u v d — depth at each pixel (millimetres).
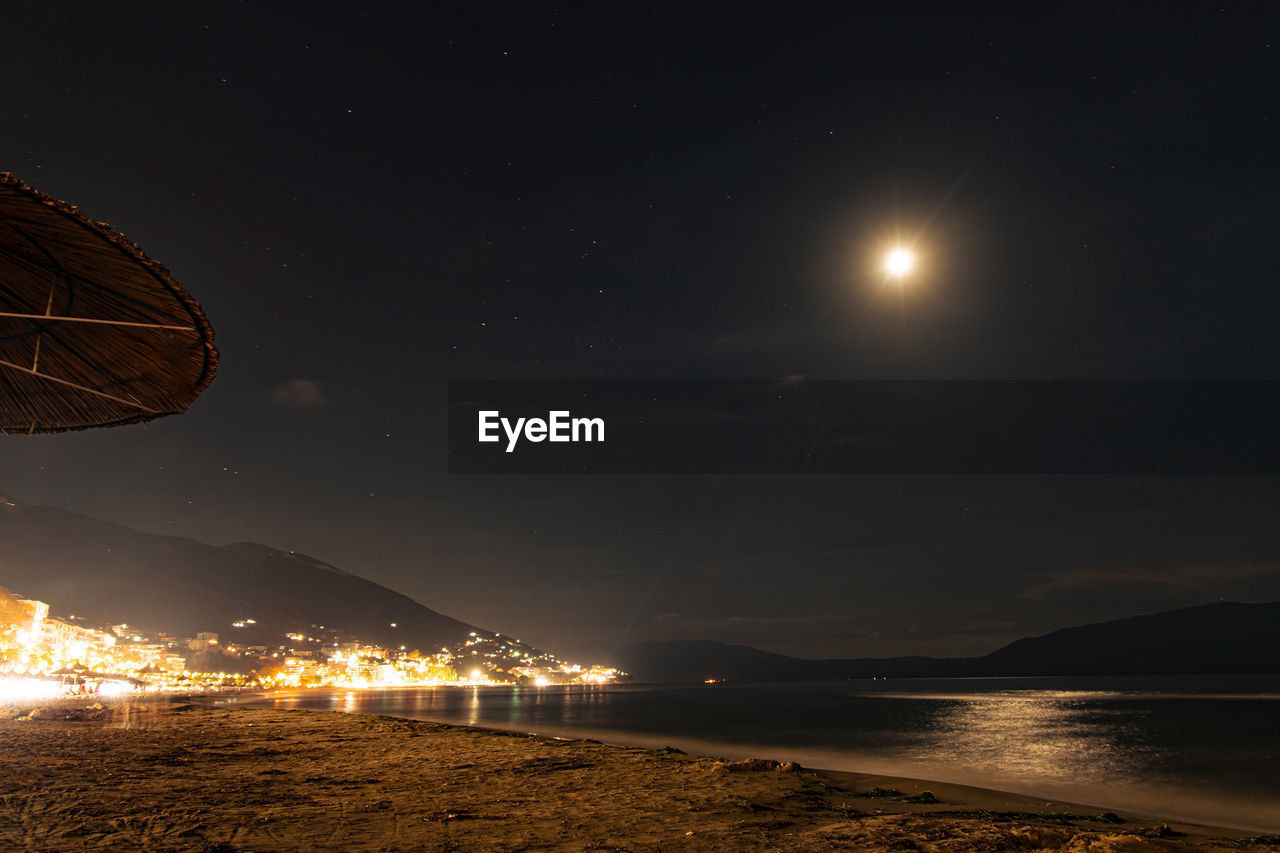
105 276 4383
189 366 5016
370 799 8148
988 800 11320
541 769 11008
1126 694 106188
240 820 6746
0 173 3514
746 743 31984
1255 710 60344
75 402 5398
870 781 12039
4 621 147750
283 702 92375
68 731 17375
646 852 5586
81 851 5402
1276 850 6066
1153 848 5742
